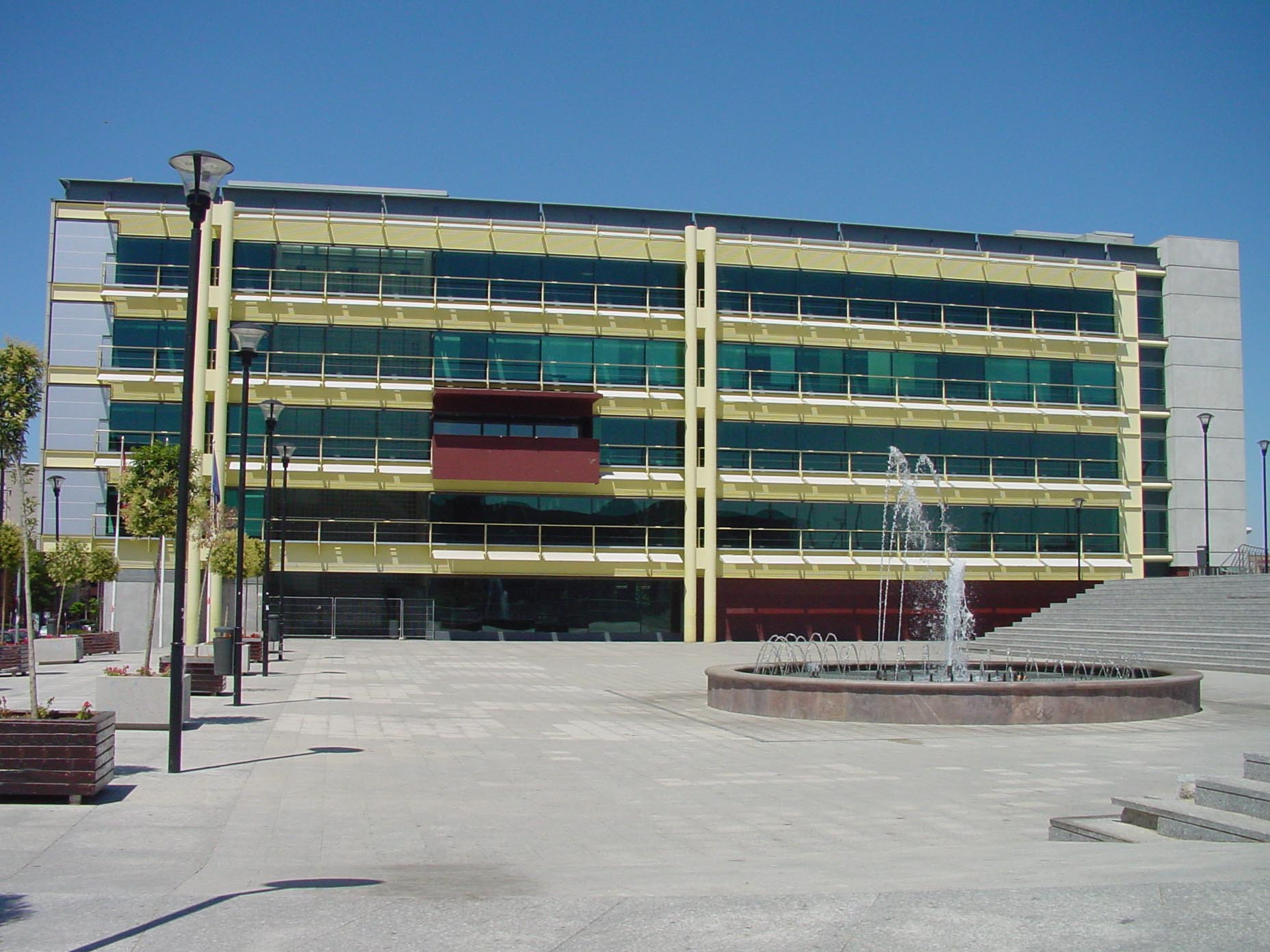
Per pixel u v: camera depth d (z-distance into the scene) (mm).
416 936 6090
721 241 48781
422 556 45312
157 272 45000
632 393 47344
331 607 44812
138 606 43906
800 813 10820
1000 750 15094
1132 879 6668
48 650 30562
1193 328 55344
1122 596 43250
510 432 46562
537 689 24953
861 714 18422
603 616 47094
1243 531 55031
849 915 6082
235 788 11758
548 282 47375
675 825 10234
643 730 17328
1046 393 51969
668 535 47438
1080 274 52500
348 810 10812
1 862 8359
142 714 16312
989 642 43875
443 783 12430
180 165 12773
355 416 45719
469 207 48906
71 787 10656
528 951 5734
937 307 51094
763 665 24469
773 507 48812
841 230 52219
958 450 50750
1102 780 12625
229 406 45031
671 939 5797
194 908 6844
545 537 46625
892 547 49594
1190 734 16859
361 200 48094
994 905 6125
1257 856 7398
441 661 33312
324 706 20344
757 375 48969
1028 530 51156
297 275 45781
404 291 46406
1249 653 31172
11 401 11953
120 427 44375
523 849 9219
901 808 11078
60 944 6102
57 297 44875
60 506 43781
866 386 49938
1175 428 54719
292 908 6812
